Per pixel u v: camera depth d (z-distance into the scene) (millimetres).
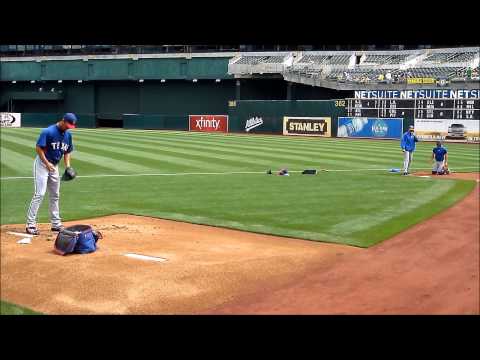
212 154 25875
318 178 17453
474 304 6191
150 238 9195
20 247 8344
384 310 5988
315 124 44594
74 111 65125
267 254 8203
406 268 7582
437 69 47094
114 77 61375
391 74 47875
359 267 7602
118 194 14062
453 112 38250
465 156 27781
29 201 12961
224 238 9297
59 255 7883
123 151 26750
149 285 6680
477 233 9727
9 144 29719
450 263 7840
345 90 48844
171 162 21984
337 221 10750
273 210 11914
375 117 41344
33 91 66562
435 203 12859
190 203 12758
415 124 39719
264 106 47688
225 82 58031
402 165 22516
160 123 56250
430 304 6191
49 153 9289
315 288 6703
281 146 32250
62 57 63281
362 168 21062
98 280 6812
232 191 14594
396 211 11820
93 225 10211
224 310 5945
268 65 51219
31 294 6340
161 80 59562
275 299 6309
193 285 6723
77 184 15789
